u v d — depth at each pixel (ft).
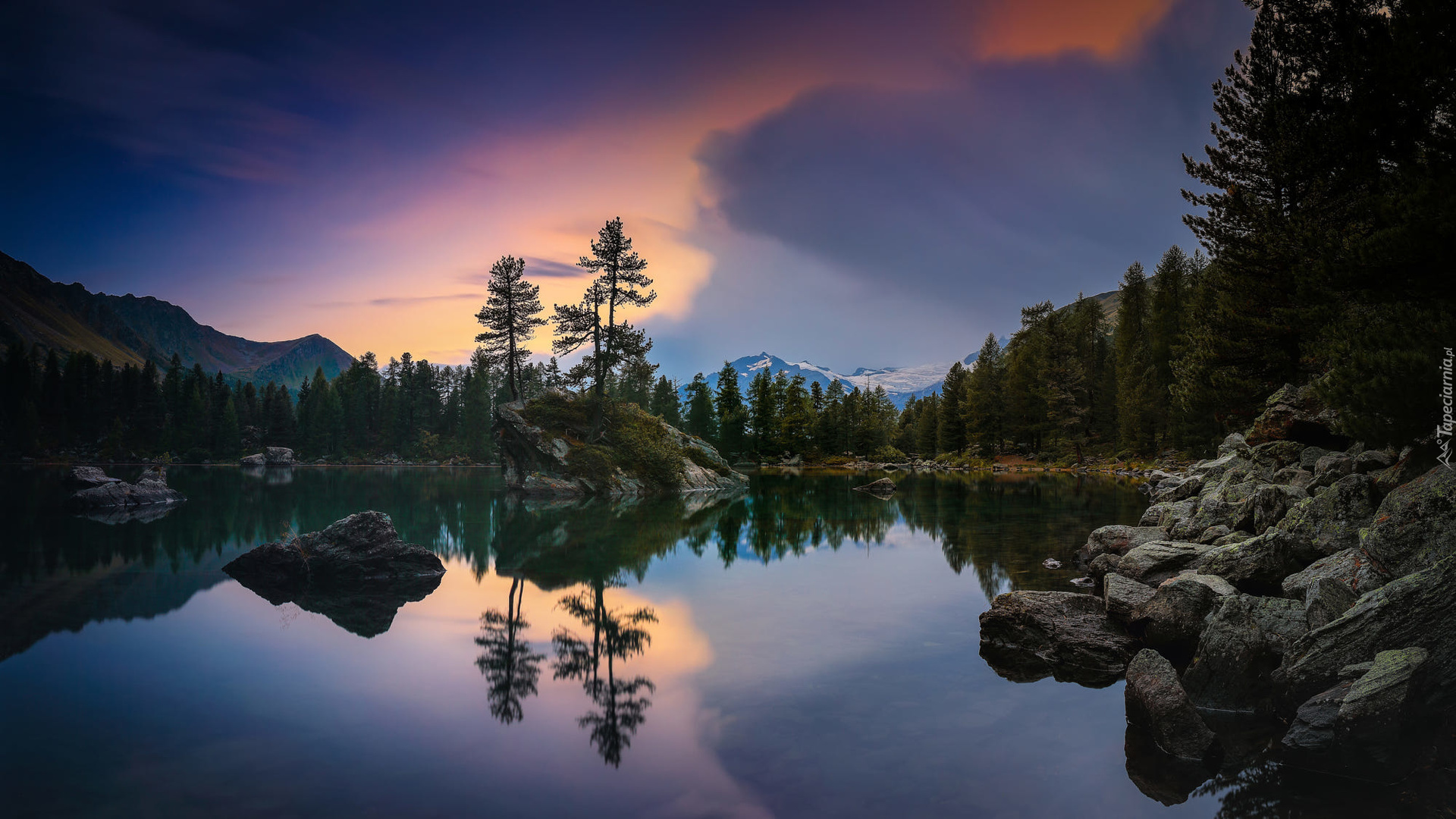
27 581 58.23
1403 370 33.81
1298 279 62.49
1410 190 39.86
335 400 448.65
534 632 42.80
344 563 60.08
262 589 55.83
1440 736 23.85
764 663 36.14
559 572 63.77
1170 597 36.68
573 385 187.21
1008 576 59.26
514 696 31.35
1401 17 41.96
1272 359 85.61
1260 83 70.95
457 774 23.50
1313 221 66.90
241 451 438.81
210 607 49.39
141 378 455.63
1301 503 40.01
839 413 398.42
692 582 58.59
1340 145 58.39
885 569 63.72
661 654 37.91
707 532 91.56
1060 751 25.43
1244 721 29.01
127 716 28.96
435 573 62.18
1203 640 32.09
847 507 126.11
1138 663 29.96
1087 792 22.24
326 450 439.22
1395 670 24.09
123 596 52.70
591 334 183.42
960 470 284.20
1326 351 44.68
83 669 35.24
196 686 32.89
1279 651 30.71
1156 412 229.04
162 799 21.66
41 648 38.91
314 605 50.26
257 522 101.76
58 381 444.55
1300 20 59.67
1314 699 25.84
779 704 30.25
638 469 176.96
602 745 25.85
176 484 198.80
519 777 23.26
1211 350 92.53
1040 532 85.56
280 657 37.47
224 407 443.73
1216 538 48.39
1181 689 27.27
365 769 23.84
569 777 23.25
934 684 32.76
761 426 372.17
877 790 22.24
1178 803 21.54
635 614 47.19
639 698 30.99
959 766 24.06
